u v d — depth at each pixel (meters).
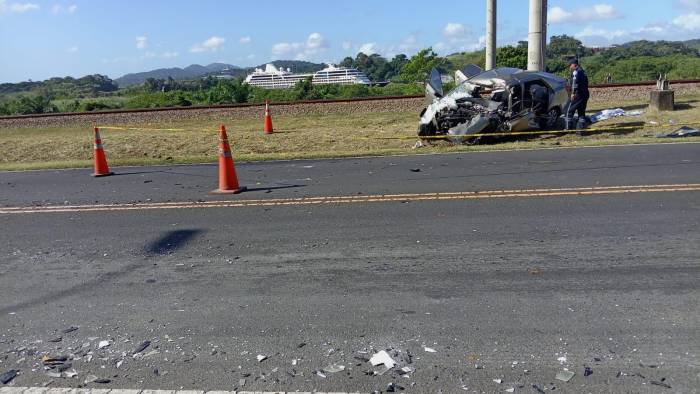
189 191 9.48
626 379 3.19
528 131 14.00
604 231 5.88
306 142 15.81
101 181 11.14
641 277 4.60
